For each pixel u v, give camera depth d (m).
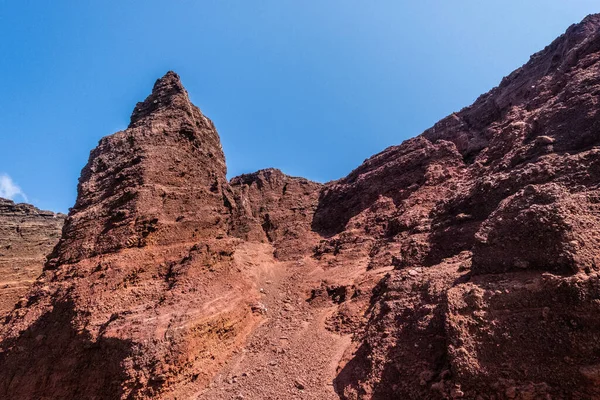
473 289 9.16
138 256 15.01
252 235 39.31
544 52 33.22
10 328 13.77
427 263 16.19
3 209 60.41
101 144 20.97
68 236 16.78
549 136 16.34
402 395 9.06
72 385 11.49
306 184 55.31
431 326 10.46
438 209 20.44
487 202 15.95
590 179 11.50
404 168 35.31
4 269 43.66
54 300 13.91
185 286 14.48
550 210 9.21
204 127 24.91
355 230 30.77
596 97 15.71
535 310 7.92
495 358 7.74
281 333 16.19
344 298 19.44
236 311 16.02
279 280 25.95
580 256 8.09
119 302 13.21
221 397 11.25
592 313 7.02
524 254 9.30
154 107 23.02
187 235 17.69
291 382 11.89
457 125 37.09
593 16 29.47
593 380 6.46
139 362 10.78
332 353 13.62
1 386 12.45
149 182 17.48
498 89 36.81
